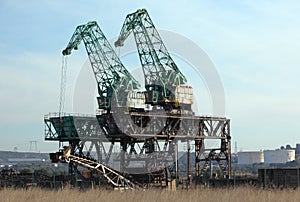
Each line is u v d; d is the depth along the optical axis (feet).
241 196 228.22
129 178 531.09
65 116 623.36
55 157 488.02
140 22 645.51
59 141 641.40
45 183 442.09
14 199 244.63
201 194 243.60
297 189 276.62
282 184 348.79
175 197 232.73
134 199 228.22
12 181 478.18
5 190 300.20
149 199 226.99
